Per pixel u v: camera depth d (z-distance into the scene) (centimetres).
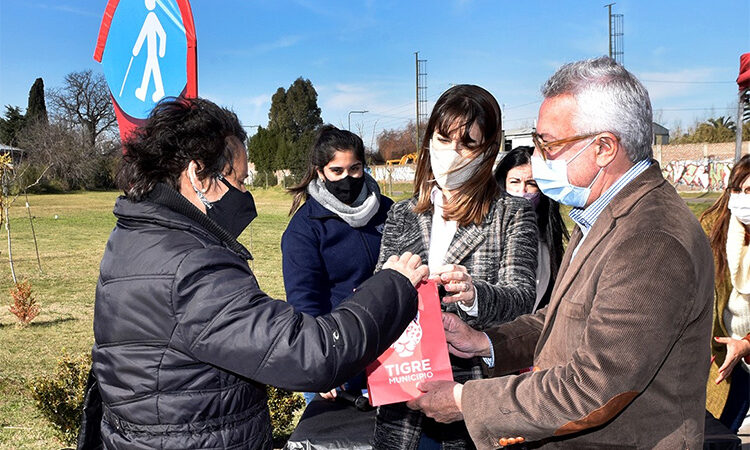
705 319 157
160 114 177
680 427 156
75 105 6084
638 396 155
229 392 169
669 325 145
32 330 852
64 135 5328
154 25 293
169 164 173
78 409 442
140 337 164
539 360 179
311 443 236
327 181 339
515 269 219
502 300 206
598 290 155
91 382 190
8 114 6266
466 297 200
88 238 2006
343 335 162
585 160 165
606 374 147
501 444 166
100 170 5544
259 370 158
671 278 146
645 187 162
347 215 333
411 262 187
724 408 333
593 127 162
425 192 240
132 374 166
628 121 160
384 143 6144
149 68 299
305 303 322
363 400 259
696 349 157
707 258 155
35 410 552
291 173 4631
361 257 335
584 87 163
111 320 167
